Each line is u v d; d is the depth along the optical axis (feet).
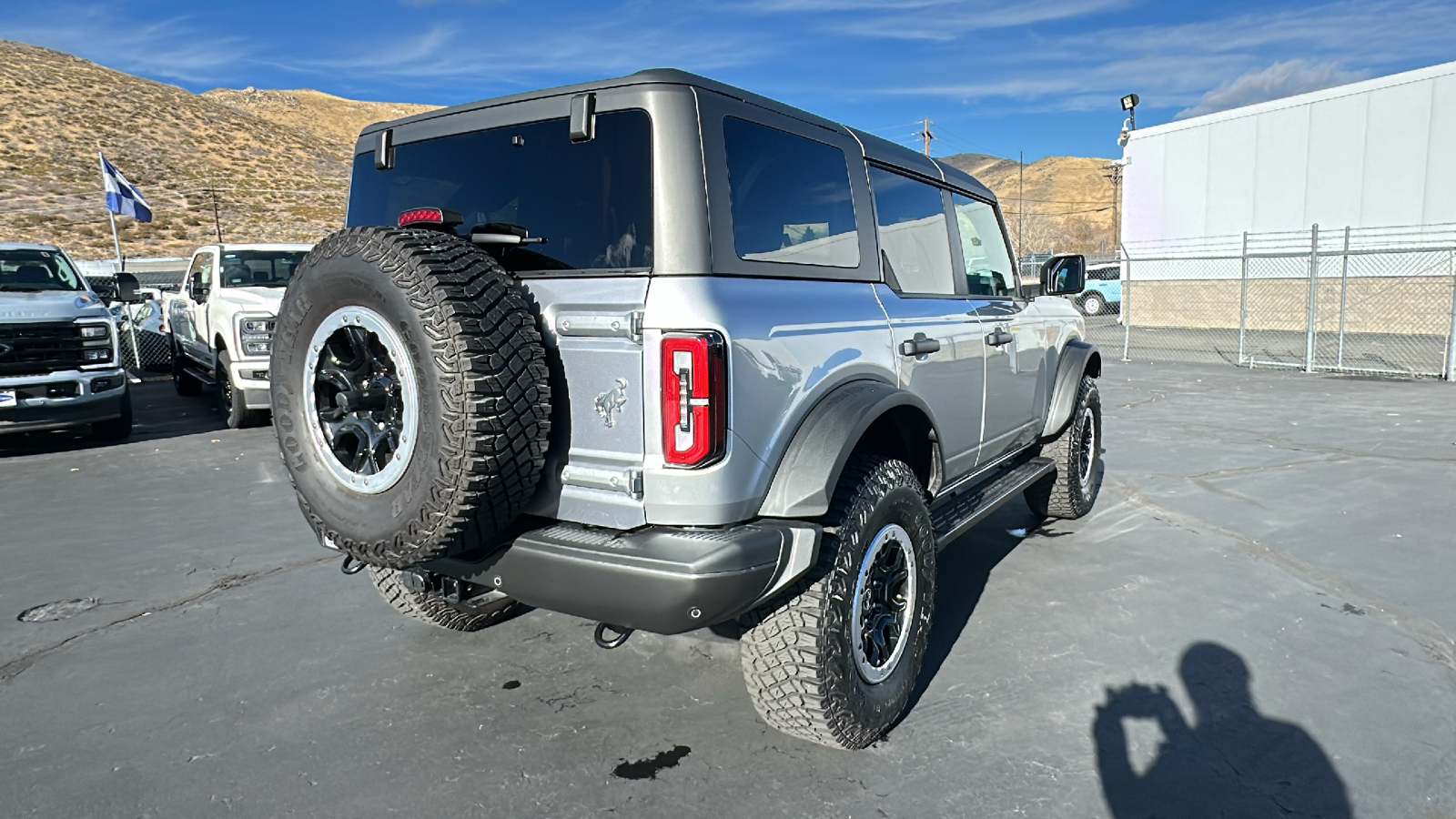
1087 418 18.31
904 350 10.80
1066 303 18.12
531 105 9.21
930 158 13.53
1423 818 8.27
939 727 10.12
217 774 9.36
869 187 11.22
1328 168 61.57
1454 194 55.21
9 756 9.75
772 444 8.57
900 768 9.30
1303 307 64.34
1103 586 14.47
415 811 8.66
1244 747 9.54
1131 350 55.93
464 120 9.71
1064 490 17.58
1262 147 65.31
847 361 9.66
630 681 11.46
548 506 8.66
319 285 8.36
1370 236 59.67
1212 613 13.21
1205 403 34.06
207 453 27.84
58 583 15.42
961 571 15.34
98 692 11.30
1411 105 56.70
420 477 7.85
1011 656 11.92
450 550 8.15
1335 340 58.39
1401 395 34.94
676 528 8.18
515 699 11.00
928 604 10.52
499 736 10.09
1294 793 8.71
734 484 8.16
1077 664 11.62
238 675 11.74
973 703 10.68
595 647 12.48
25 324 26.23
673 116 8.38
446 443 7.65
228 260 34.94
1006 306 14.73
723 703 10.81
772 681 9.05
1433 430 27.32
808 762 9.45
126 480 24.06
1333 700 10.52
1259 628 12.65
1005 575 15.11
